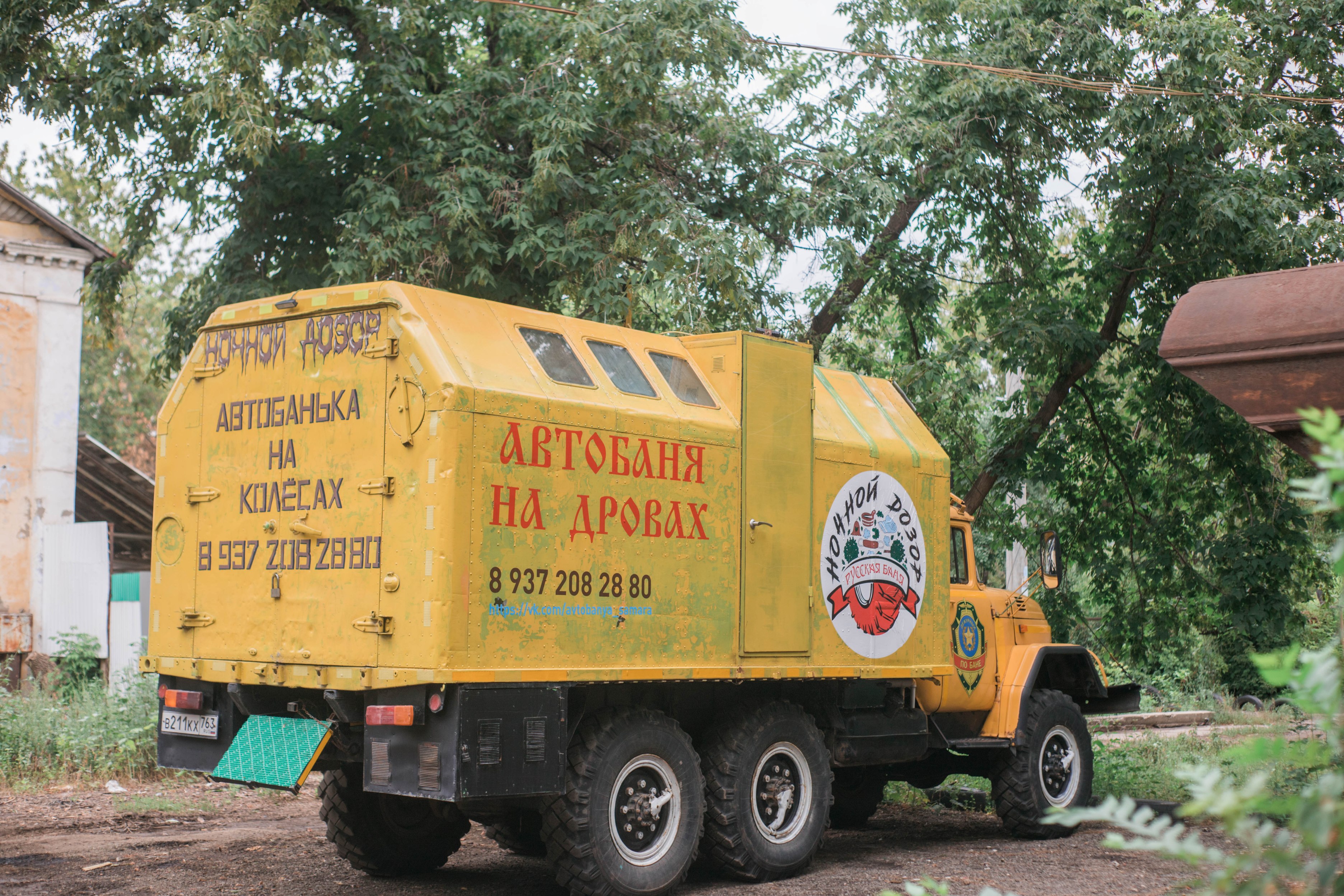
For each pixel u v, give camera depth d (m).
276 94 13.45
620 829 6.68
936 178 14.20
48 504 17.30
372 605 6.16
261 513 6.73
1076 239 15.27
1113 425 15.51
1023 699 9.37
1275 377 4.92
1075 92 13.86
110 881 7.27
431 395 6.07
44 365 17.45
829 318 15.10
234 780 6.57
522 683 6.16
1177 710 20.31
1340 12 13.69
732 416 7.55
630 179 13.58
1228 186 13.01
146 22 12.79
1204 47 12.55
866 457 8.46
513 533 6.20
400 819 7.70
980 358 14.98
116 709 12.14
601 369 6.97
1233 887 1.90
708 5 13.22
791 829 7.70
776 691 7.96
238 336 6.99
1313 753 1.90
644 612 6.81
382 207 12.58
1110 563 15.23
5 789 10.77
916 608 8.69
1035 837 9.42
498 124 13.70
